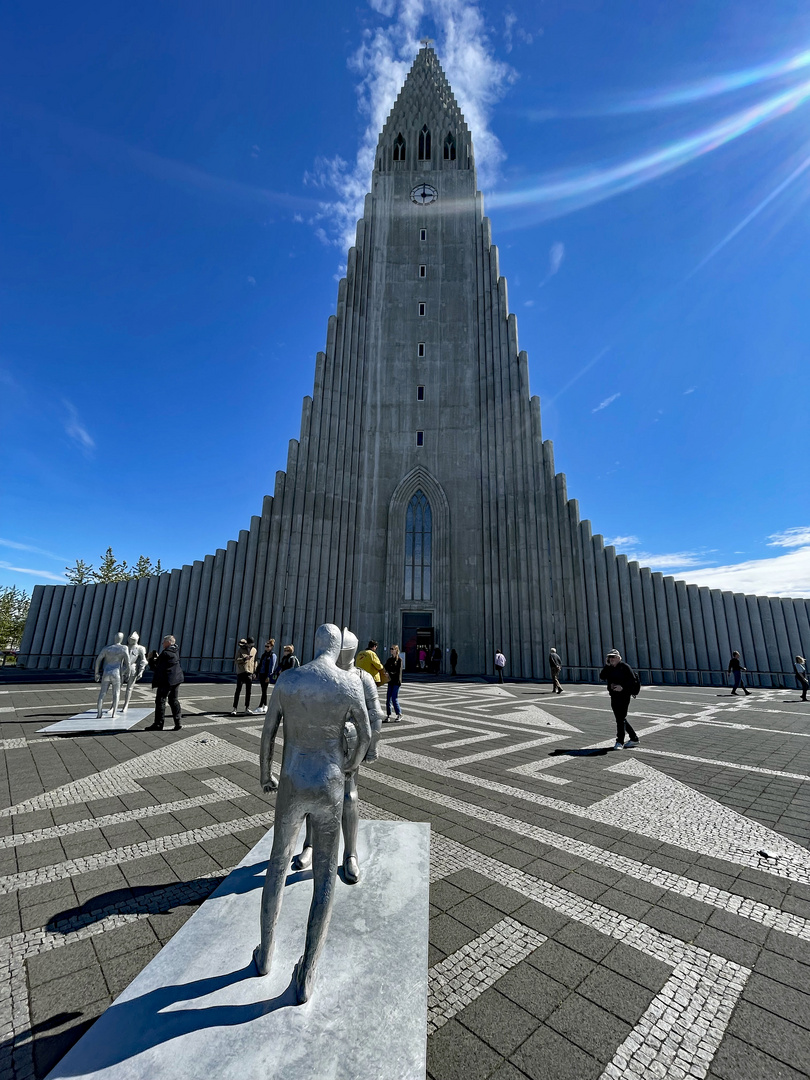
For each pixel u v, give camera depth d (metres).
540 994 2.58
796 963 2.84
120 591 30.12
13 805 5.28
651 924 3.22
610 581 27.20
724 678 26.22
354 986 2.45
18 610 49.09
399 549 29.34
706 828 4.84
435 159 35.84
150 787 5.90
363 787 6.06
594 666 25.81
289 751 2.63
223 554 28.88
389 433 31.16
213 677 23.08
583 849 4.34
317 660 2.85
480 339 31.83
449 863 4.04
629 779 6.52
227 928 2.97
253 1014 2.26
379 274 33.66
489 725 10.93
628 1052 2.22
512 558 27.70
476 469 30.34
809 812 5.32
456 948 2.94
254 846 4.20
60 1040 2.22
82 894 3.48
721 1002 2.53
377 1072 1.97
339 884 3.49
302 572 27.86
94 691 15.94
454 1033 2.32
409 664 28.38
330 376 30.66
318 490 29.08
